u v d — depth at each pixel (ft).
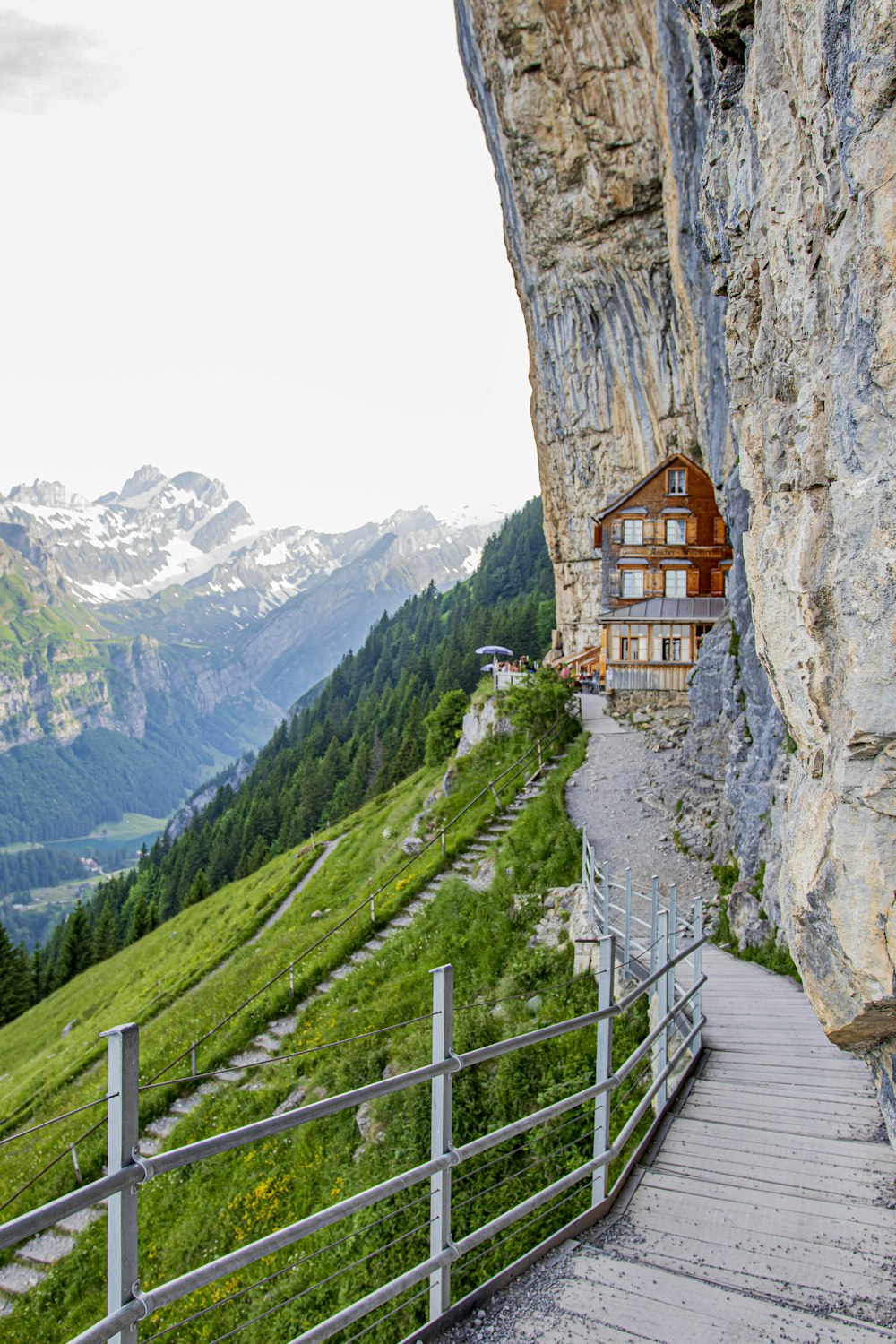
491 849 81.35
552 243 137.39
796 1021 41.78
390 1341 33.09
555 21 118.01
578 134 124.98
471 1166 39.65
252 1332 37.50
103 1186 11.59
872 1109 31.01
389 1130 46.16
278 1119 14.02
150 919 224.33
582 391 148.56
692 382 108.78
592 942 53.01
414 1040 53.57
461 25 134.92
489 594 509.35
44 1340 47.93
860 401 18.08
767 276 26.63
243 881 177.17
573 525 161.79
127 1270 12.21
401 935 73.97
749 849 59.52
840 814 19.34
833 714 20.15
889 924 18.43
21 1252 55.16
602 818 80.43
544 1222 34.47
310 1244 41.04
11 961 196.54
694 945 37.37
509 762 101.71
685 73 83.87
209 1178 52.85
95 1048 94.94
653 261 130.00
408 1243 36.50
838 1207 24.08
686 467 122.83
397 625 572.10
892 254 16.87
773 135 24.95
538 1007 52.70
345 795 267.80
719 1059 37.14
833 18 18.62
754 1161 27.30
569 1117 40.01
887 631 17.67
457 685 318.04
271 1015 72.59
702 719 83.51
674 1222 23.53
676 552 123.34
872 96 17.24
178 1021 81.87
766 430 25.66
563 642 171.53
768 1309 19.13
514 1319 18.84
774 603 24.48
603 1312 19.06
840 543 19.11
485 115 139.85
